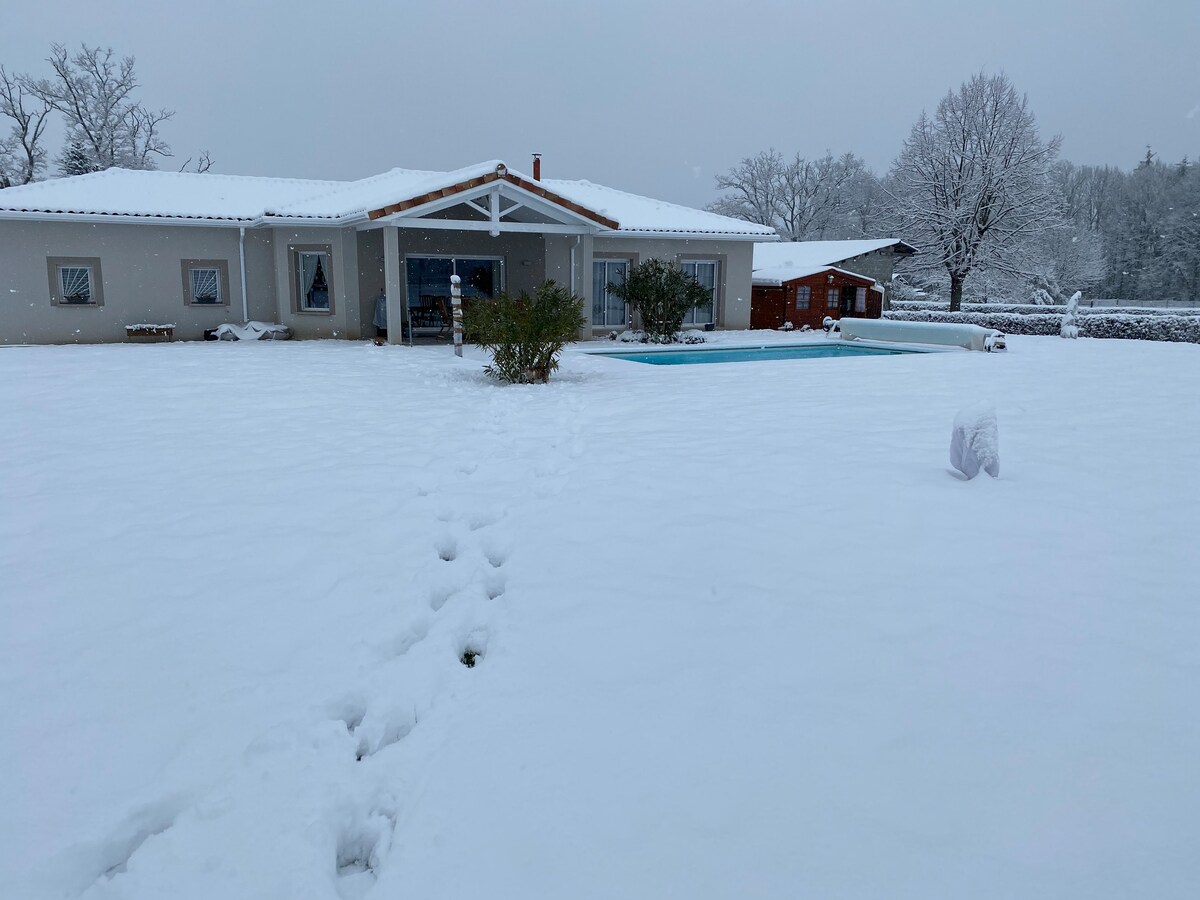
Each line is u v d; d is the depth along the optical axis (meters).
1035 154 33.91
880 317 27.83
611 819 2.41
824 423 8.27
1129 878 2.14
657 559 4.42
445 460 6.67
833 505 5.29
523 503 5.49
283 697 3.15
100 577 4.25
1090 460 6.57
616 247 21.45
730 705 3.00
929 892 2.11
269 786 2.64
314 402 9.70
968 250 34.47
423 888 2.19
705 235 22.06
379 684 3.27
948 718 2.89
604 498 5.50
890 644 3.44
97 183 20.50
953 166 35.06
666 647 3.46
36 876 2.25
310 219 18.45
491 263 21.17
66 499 5.57
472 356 15.61
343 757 2.80
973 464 5.93
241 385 11.20
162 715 3.01
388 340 17.64
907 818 2.39
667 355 18.53
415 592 4.11
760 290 26.73
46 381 11.49
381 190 20.53
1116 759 2.65
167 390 10.66
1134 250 60.78
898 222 37.47
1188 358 16.42
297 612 3.87
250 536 4.85
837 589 3.99
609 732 2.86
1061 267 50.41
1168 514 5.10
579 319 12.16
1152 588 3.97
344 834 2.50
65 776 2.66
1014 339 23.69
